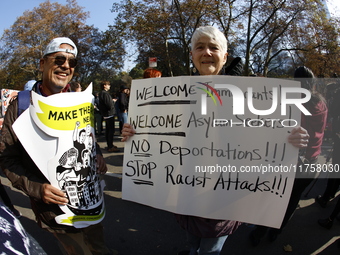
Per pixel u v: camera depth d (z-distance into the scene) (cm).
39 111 158
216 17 1698
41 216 170
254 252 256
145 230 291
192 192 166
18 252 110
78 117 171
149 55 2084
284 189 162
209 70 169
